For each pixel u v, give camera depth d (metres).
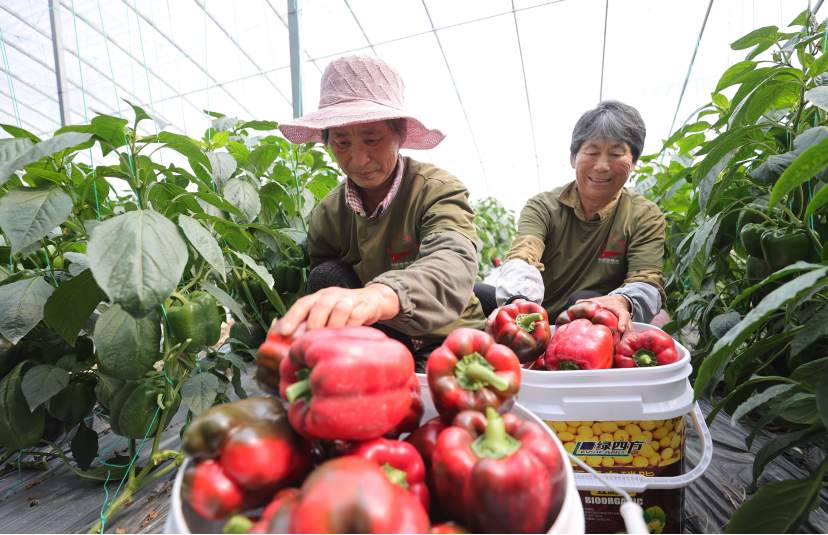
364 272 2.55
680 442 1.48
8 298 1.58
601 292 3.00
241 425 0.92
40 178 1.72
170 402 1.81
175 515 0.83
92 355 1.99
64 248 1.95
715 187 1.96
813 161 1.08
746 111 1.84
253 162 2.68
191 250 1.90
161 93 11.27
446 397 1.10
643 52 9.38
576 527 0.86
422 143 2.51
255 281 2.57
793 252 1.68
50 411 1.86
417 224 2.33
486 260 8.84
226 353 2.15
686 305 2.44
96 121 1.59
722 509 1.72
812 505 1.24
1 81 10.89
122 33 8.99
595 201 2.84
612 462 1.47
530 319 1.78
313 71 10.49
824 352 1.78
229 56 9.73
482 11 8.98
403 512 0.78
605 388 1.45
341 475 0.79
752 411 2.32
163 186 1.87
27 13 8.52
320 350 0.95
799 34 1.97
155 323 1.68
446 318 1.66
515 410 1.20
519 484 0.85
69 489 1.98
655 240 2.81
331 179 3.40
